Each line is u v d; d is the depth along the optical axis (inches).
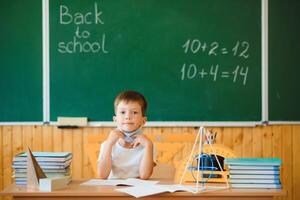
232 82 136.3
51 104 135.0
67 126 134.8
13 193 71.3
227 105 136.2
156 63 135.6
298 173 137.6
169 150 128.9
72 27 135.2
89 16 135.2
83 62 135.3
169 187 73.0
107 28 135.3
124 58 135.6
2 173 135.6
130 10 135.3
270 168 72.6
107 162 85.2
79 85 135.3
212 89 135.9
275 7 136.4
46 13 134.7
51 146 135.6
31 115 135.1
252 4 135.9
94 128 136.0
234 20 135.9
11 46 134.9
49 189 72.6
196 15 135.6
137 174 87.5
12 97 135.1
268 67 136.6
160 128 135.9
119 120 86.9
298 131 137.6
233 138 136.8
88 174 135.5
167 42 135.6
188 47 135.7
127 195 70.7
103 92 135.6
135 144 86.8
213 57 135.9
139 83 135.7
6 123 135.0
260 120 136.4
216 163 79.4
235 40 136.1
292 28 136.8
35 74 135.0
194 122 135.8
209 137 81.3
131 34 135.6
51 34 134.9
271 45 136.6
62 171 79.4
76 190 72.7
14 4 134.7
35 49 134.9
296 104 137.2
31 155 74.9
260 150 136.8
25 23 134.8
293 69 136.9
